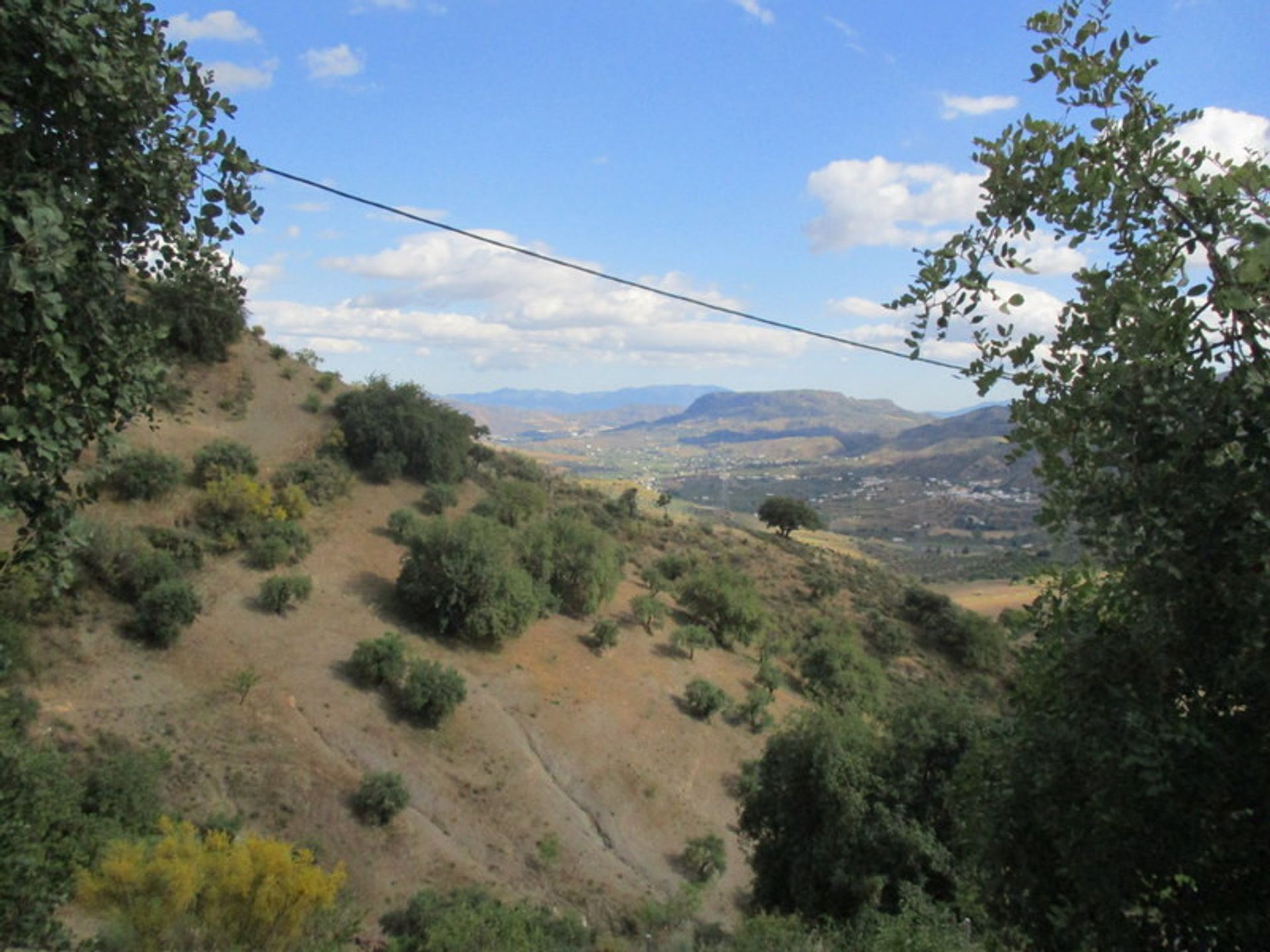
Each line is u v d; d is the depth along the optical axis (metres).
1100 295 3.66
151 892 10.59
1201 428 3.28
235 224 4.84
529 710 33.59
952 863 15.03
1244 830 3.22
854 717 18.84
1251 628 3.22
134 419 5.13
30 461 4.17
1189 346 3.52
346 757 26.83
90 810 19.03
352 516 43.88
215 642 29.61
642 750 33.88
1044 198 3.91
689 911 23.05
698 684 38.53
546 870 25.16
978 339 4.21
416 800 26.33
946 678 51.78
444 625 35.94
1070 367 3.84
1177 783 3.25
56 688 24.23
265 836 22.45
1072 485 3.95
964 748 16.31
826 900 16.23
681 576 54.66
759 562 64.31
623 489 125.31
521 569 39.19
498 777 28.95
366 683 30.58
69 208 4.02
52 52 3.85
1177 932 3.40
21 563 4.37
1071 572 4.47
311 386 54.12
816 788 17.17
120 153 4.35
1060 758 3.80
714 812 31.62
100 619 27.61
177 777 22.97
